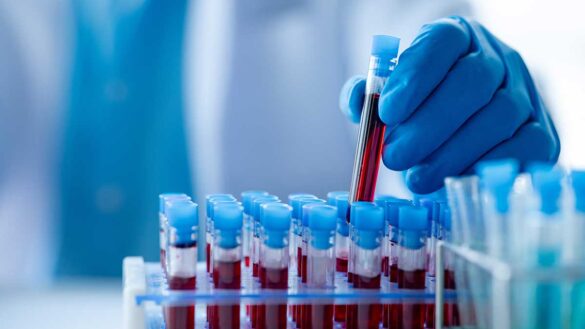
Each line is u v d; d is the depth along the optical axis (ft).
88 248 5.82
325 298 2.06
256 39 5.84
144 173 5.80
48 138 5.74
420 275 2.16
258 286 2.19
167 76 5.73
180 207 2.07
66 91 5.71
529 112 2.65
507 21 5.56
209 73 5.82
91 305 5.19
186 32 5.72
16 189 5.75
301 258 2.34
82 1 5.62
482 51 2.62
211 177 5.91
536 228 1.55
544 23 5.44
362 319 2.15
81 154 5.77
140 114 5.74
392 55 2.37
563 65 5.43
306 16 5.85
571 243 1.59
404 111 2.43
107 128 5.74
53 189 5.79
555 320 1.57
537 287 1.55
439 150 2.53
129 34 5.65
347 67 5.91
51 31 5.64
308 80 5.92
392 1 5.77
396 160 2.51
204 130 5.86
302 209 2.35
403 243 2.16
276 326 2.14
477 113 2.54
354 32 5.86
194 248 2.10
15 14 5.57
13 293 5.50
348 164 6.04
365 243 2.15
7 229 5.76
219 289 2.11
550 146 2.60
